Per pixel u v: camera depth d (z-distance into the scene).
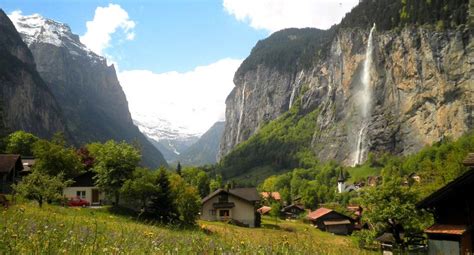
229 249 10.48
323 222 88.94
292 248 11.61
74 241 9.04
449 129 193.00
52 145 61.88
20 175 63.47
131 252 9.01
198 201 53.97
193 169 138.25
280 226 83.19
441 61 199.50
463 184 21.58
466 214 21.64
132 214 52.19
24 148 104.44
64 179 59.16
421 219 34.69
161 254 9.38
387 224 36.44
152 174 56.59
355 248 16.52
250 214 81.44
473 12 194.62
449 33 198.75
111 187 56.22
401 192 35.62
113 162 56.72
